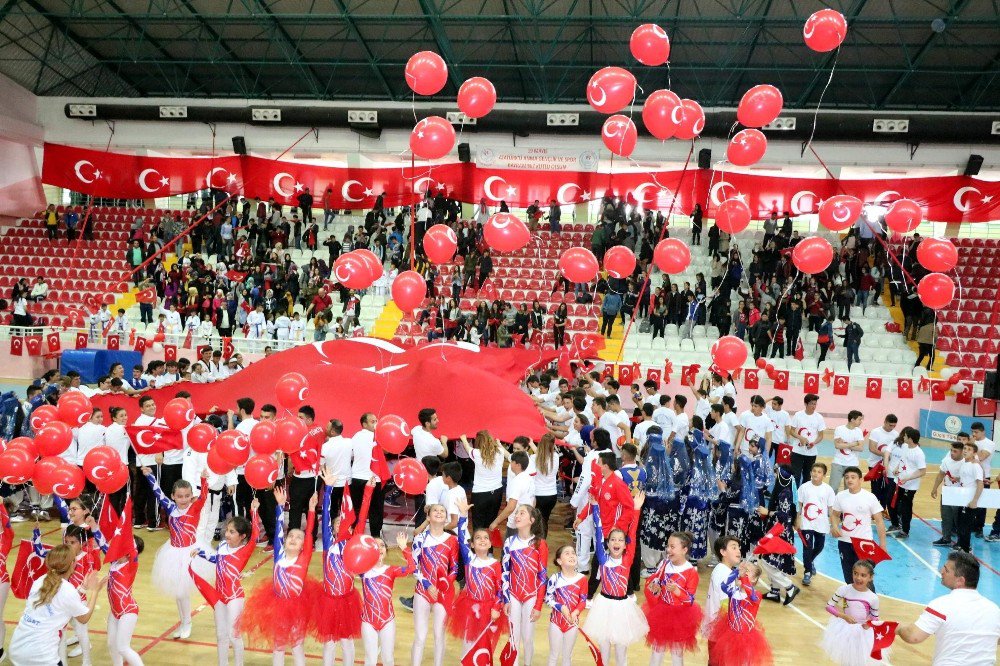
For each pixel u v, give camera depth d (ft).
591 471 28.76
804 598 30.19
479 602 21.38
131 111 81.76
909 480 37.83
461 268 76.48
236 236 82.17
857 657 20.54
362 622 21.15
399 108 79.82
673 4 68.13
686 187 75.05
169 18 74.13
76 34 78.69
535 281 78.07
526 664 22.53
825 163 79.30
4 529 23.04
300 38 74.18
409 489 23.22
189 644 24.32
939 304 29.55
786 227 73.87
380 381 38.19
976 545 37.93
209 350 49.16
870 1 65.00
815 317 67.82
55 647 19.06
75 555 20.92
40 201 90.89
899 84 73.31
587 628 21.62
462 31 74.59
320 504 32.99
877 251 73.87
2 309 75.97
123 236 88.69
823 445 59.31
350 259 27.91
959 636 16.78
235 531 21.47
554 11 70.44
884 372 66.95
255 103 84.94
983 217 70.59
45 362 71.10
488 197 78.18
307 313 73.41
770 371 57.47
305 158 88.43
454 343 52.21
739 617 20.10
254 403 34.96
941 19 63.21
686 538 20.98
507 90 84.94
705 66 76.59
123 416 34.14
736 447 36.76
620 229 76.28
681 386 63.26
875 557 22.18
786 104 82.84
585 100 84.94
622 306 70.79
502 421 34.58
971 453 35.01
